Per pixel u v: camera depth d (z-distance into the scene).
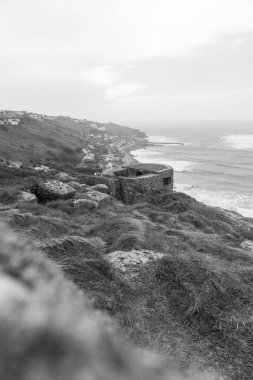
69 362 1.03
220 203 54.19
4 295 1.20
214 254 12.49
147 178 32.91
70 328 1.22
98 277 7.59
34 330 1.08
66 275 7.16
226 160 113.88
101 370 1.12
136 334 5.96
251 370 5.52
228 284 7.88
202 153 138.25
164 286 7.95
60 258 8.39
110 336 1.45
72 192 24.34
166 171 35.38
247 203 54.47
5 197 19.86
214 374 5.28
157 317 6.73
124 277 8.34
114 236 12.56
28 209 17.72
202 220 22.52
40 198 23.62
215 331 6.46
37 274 1.50
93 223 16.73
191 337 6.27
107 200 25.61
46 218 14.09
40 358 0.97
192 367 5.30
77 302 1.60
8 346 0.95
